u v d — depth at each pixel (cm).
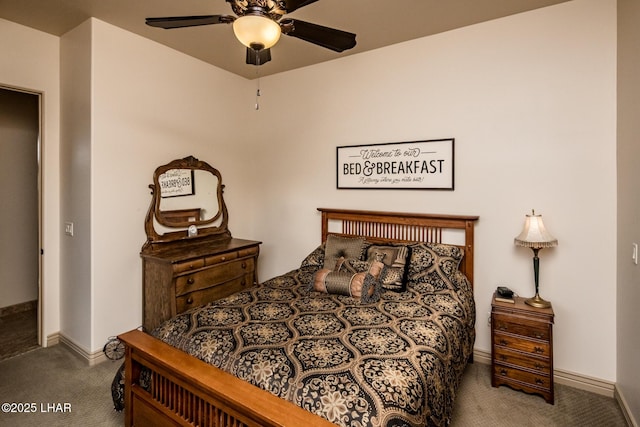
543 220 255
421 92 302
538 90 254
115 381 202
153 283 295
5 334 328
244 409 129
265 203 409
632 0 202
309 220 375
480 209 279
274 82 395
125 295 298
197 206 354
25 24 278
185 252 311
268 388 142
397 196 317
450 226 286
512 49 262
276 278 289
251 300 232
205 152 365
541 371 228
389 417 124
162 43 316
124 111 292
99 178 277
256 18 166
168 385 167
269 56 221
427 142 299
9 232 371
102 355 283
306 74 370
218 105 377
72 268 296
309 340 171
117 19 271
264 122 405
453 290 248
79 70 280
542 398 231
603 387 238
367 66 330
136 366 186
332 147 355
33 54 286
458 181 287
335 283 245
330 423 119
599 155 236
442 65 291
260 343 168
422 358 160
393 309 217
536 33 254
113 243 288
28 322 355
